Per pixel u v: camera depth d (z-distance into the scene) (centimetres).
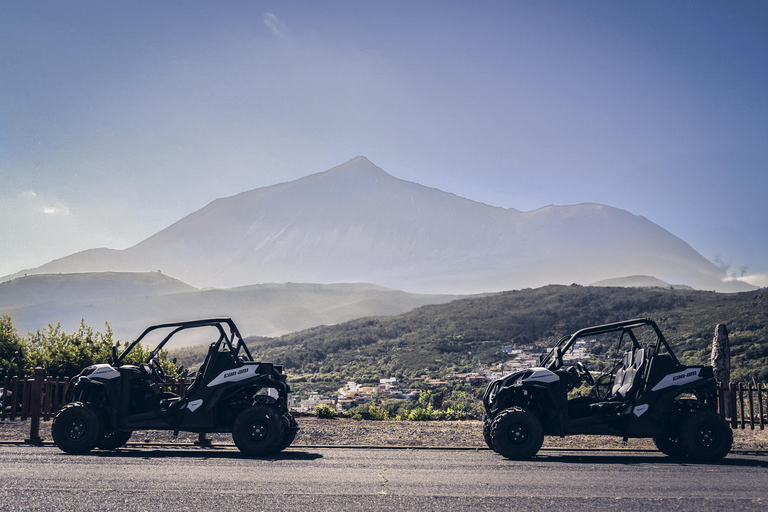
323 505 667
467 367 7888
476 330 10175
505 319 10331
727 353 1652
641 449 1194
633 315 8506
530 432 1040
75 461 966
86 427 1075
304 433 1361
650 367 1083
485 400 1159
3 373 1838
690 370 1088
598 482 815
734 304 6831
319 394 7388
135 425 1095
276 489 748
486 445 1238
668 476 866
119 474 843
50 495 702
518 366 7169
